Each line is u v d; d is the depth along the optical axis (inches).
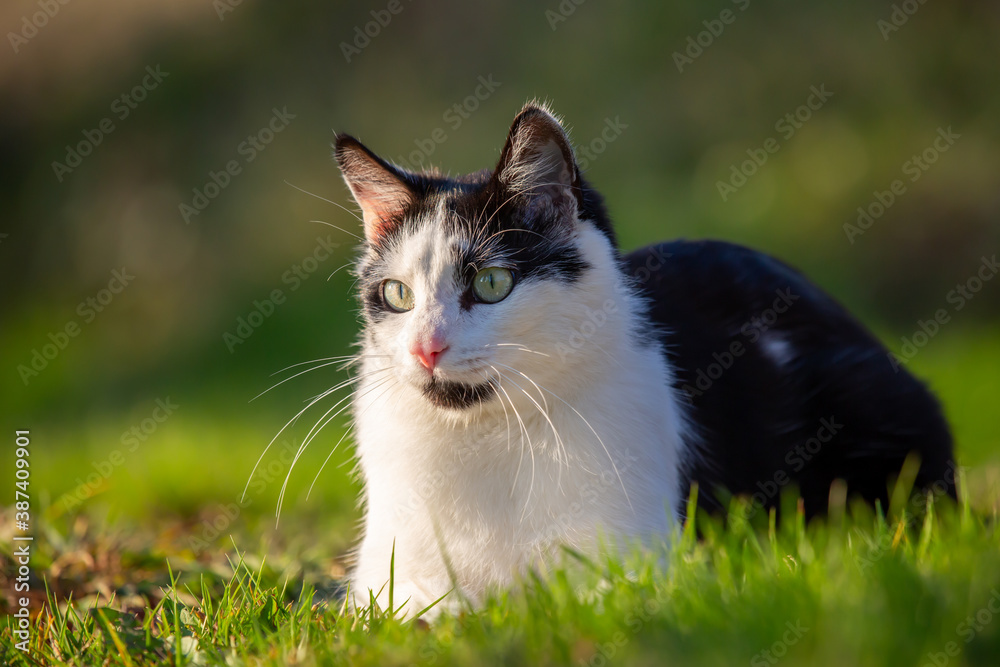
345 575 186.5
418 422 160.2
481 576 156.0
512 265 157.0
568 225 161.0
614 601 119.7
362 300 173.2
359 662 117.4
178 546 222.8
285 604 154.1
